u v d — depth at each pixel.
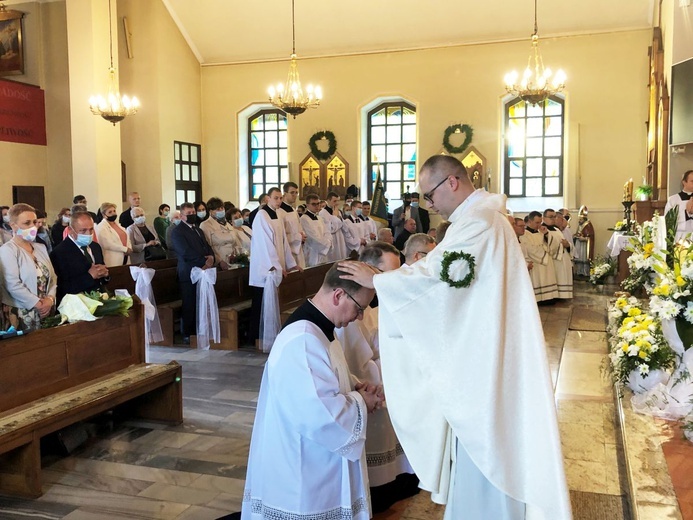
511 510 2.41
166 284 8.41
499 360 2.32
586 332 8.33
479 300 2.33
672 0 10.26
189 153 17.16
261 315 7.59
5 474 3.73
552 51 15.11
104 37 13.05
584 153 15.11
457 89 15.77
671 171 10.10
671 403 4.21
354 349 3.37
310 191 16.86
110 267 7.48
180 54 16.72
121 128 16.14
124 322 4.91
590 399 5.40
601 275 12.47
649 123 13.56
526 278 2.41
